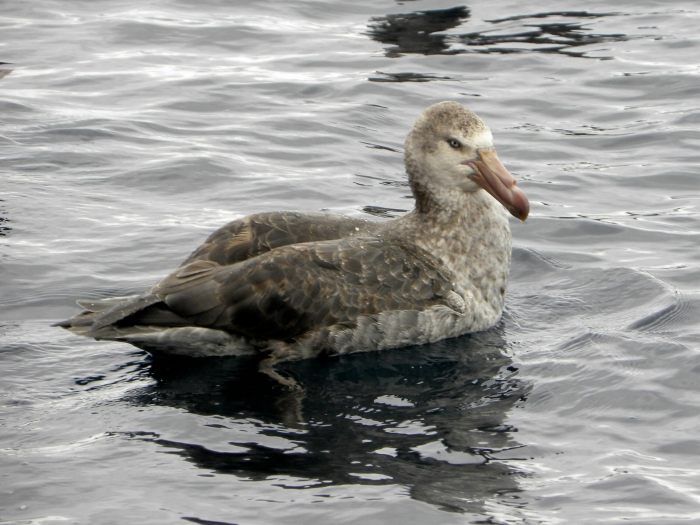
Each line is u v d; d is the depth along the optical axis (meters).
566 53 18.59
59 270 11.02
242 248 9.55
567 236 12.27
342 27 20.59
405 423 8.18
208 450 7.73
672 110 16.06
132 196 13.22
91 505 6.97
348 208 12.86
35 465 7.47
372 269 9.52
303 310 9.23
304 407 8.47
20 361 9.25
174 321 9.12
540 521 6.75
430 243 10.09
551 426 8.07
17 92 16.83
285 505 6.96
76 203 12.90
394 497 7.05
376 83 17.30
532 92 16.92
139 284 10.78
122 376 9.03
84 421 8.17
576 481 7.24
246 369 9.22
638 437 7.84
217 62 18.62
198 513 6.88
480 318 10.02
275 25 20.66
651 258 11.48
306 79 17.59
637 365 8.97
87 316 9.15
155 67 18.30
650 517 6.77
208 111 16.31
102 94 16.92
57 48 19.16
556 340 9.68
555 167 14.30
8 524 6.74
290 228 9.80
